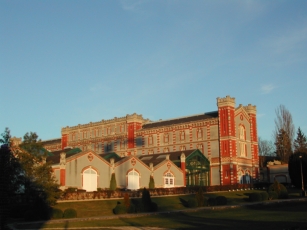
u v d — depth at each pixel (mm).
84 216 49500
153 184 76812
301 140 112812
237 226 34938
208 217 44844
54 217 47000
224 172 89938
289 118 107562
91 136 118062
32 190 50688
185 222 40562
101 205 55844
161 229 35406
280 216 41469
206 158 91562
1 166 23938
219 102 93312
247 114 98875
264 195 62469
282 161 104938
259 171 100438
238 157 91938
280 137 107625
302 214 42312
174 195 68625
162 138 102750
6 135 50844
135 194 63844
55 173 65500
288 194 69688
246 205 54219
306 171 78938
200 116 101000
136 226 38688
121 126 111875
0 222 23000
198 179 90812
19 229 37688
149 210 52938
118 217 46688
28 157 51625
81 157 68812
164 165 81500
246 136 96938
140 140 107125
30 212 45531
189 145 97312
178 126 100188
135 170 76500
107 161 72875
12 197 48750
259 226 33969
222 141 91500
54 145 126438
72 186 66375
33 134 53906
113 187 70688
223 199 59500
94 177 70188
